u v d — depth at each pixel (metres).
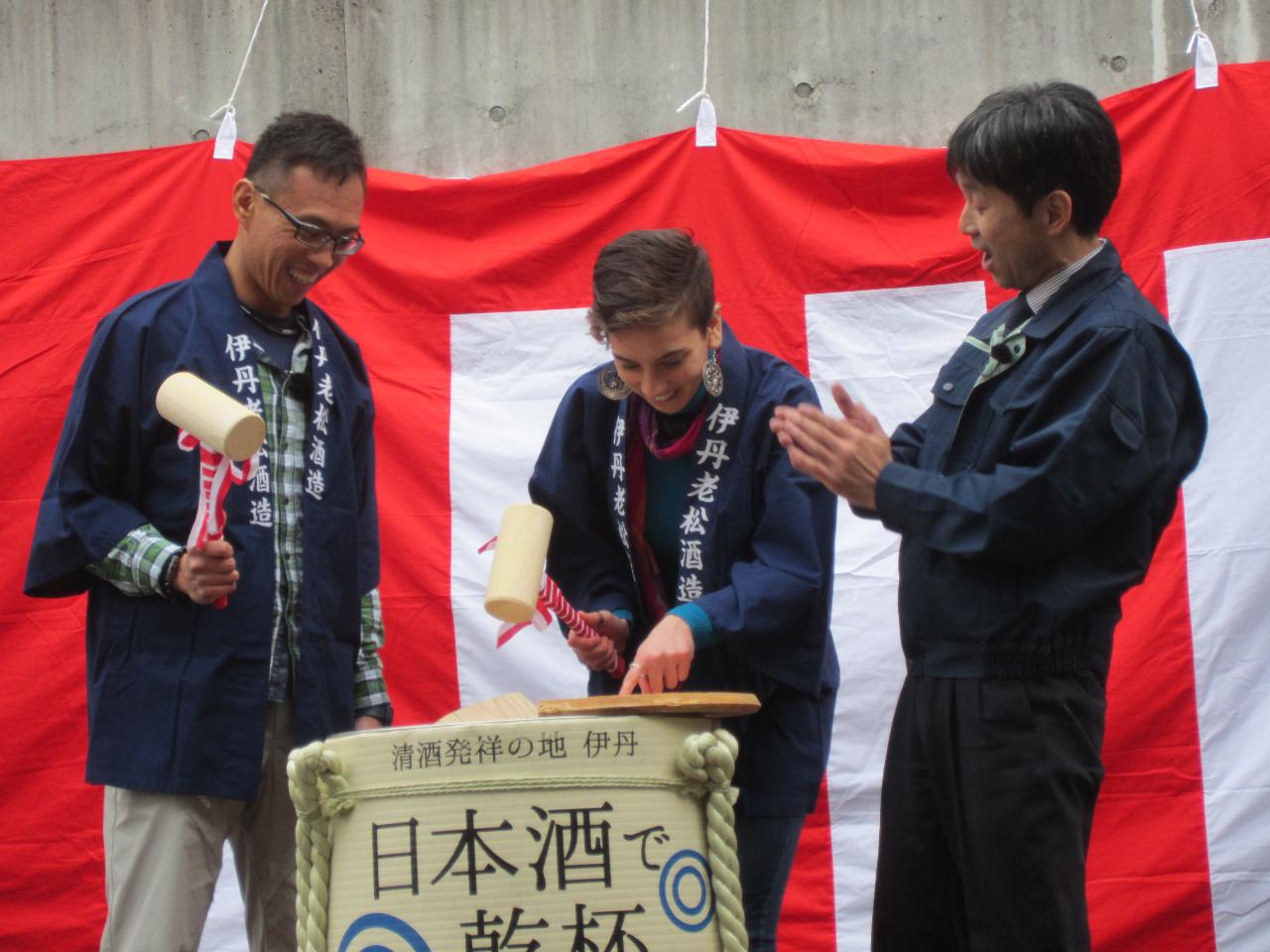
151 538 2.61
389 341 4.04
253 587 2.69
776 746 2.72
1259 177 3.79
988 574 2.32
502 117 4.21
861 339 3.92
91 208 4.08
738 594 2.58
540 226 4.05
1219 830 3.64
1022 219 2.41
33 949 3.85
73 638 3.94
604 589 2.88
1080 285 2.41
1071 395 2.31
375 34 4.26
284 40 4.27
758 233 3.98
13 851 3.87
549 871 1.95
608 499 2.86
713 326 2.73
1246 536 3.70
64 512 2.64
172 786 2.60
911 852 2.43
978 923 2.30
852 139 4.12
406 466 3.98
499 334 4.03
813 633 2.71
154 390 2.72
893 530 2.37
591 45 4.21
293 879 2.81
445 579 3.93
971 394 2.43
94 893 3.86
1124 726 3.70
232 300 2.81
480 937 1.93
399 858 1.96
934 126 4.11
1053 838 2.26
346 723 2.82
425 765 1.97
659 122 4.17
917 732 2.42
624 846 1.97
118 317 2.76
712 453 2.72
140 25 4.29
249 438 2.36
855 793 3.78
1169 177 3.83
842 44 4.14
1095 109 2.41
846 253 3.94
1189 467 2.36
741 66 4.16
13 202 4.08
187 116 4.27
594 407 2.86
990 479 2.29
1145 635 3.71
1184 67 4.05
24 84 4.29
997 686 2.31
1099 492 2.23
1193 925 3.62
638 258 2.55
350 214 2.80
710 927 2.00
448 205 4.08
